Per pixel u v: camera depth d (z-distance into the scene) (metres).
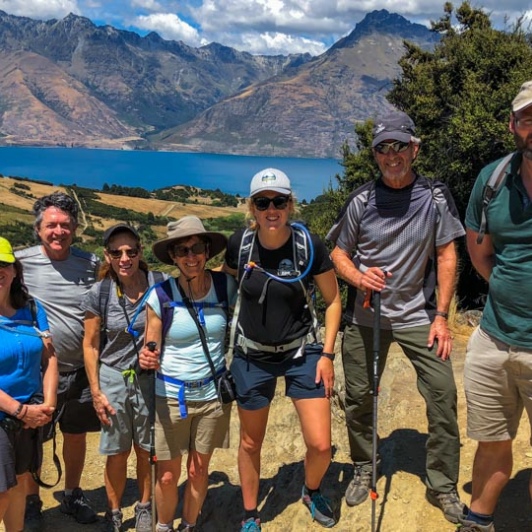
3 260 3.24
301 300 3.23
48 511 4.38
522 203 2.58
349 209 3.40
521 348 2.71
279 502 3.89
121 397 3.78
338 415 4.75
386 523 3.43
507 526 3.24
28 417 3.31
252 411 3.40
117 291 3.73
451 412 3.28
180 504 4.33
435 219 3.24
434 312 3.35
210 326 3.45
